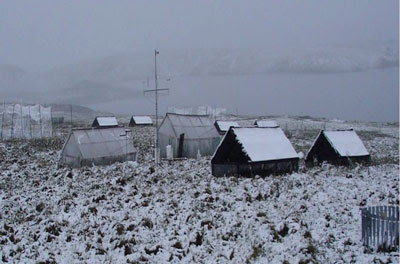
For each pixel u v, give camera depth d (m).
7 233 16.41
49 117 79.94
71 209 19.48
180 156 41.91
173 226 16.19
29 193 23.52
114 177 26.48
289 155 29.19
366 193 22.00
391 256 12.53
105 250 14.05
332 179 26.48
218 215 17.28
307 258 12.47
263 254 13.23
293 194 21.42
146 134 66.31
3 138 56.75
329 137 33.56
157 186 24.16
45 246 14.63
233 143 27.83
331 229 15.59
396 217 13.52
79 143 35.62
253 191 21.92
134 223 16.33
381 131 82.81
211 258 13.13
